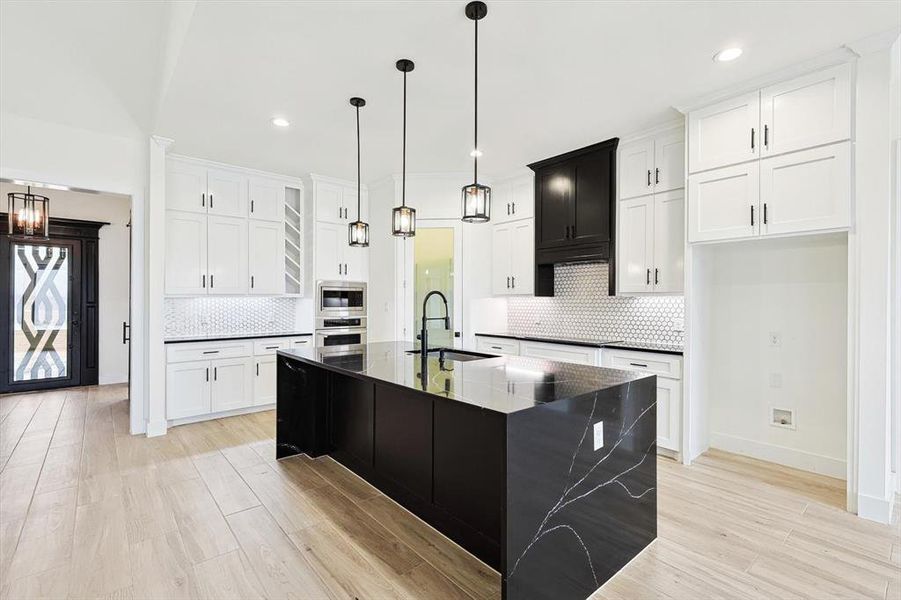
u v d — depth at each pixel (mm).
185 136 3938
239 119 3549
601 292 4516
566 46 2531
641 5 2178
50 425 4340
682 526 2480
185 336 4746
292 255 5391
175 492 2887
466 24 2330
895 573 2055
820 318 3227
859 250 2596
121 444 3809
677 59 2678
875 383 2553
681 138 3561
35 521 2498
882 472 2521
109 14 2713
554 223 4516
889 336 2520
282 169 4926
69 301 6059
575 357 4184
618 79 2918
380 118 3531
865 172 2570
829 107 2682
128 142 4055
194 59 2648
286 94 3117
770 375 3451
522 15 2248
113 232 6363
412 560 2180
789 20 2309
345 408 3326
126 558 2160
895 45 2535
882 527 2461
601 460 2014
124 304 6449
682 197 3545
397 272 5141
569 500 1852
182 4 2443
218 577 2029
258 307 5289
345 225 5445
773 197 2900
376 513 2643
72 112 3607
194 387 4375
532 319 5246
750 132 3004
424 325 2895
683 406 3434
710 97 3154
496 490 2109
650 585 1984
